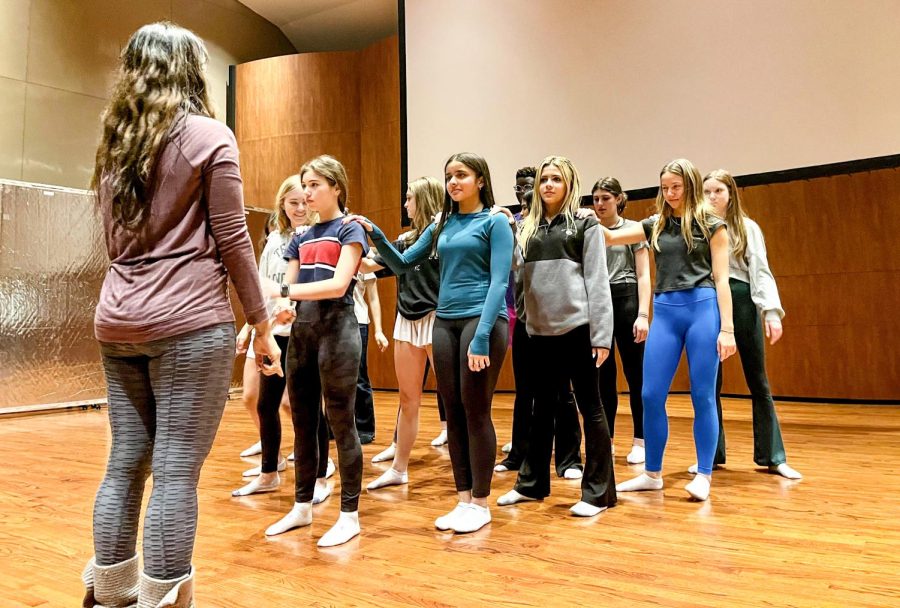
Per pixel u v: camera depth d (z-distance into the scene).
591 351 2.17
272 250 2.78
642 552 1.73
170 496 1.04
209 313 1.09
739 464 2.94
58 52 6.54
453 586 1.50
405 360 2.58
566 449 2.80
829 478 2.62
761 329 2.80
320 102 7.39
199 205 1.11
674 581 1.52
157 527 1.03
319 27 8.30
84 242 5.61
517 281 2.88
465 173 2.03
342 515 1.92
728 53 4.34
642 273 2.99
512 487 2.56
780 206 6.20
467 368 1.96
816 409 5.30
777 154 4.18
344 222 1.95
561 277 2.19
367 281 3.75
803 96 4.10
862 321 5.86
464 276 2.02
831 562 1.64
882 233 5.80
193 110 1.15
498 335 1.98
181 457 1.07
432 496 2.43
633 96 4.68
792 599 1.40
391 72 7.08
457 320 2.01
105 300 1.10
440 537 1.90
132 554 1.11
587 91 4.87
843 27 3.98
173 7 7.37
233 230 1.11
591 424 2.18
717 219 2.39
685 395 6.34
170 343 1.07
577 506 2.12
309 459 2.02
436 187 2.72
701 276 2.40
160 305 1.06
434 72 5.65
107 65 6.90
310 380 1.98
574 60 4.93
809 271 6.08
